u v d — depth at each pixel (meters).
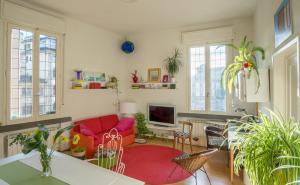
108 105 5.32
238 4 3.65
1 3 3.08
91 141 3.76
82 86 4.50
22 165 1.79
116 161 2.63
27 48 3.54
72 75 4.37
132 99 5.79
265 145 1.25
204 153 2.56
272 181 1.21
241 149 1.42
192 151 4.29
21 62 3.46
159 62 5.33
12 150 3.23
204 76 4.81
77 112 4.48
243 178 2.90
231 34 4.37
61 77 4.14
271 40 2.53
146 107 5.55
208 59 4.73
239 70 3.00
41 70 3.79
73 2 3.54
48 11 3.87
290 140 1.19
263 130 1.33
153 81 5.39
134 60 5.75
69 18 4.28
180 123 4.82
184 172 3.24
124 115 5.74
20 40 3.44
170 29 5.15
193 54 4.94
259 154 1.25
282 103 2.30
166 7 3.77
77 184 1.46
